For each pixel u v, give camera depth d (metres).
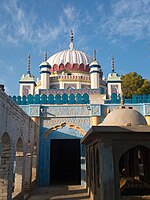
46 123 15.72
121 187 7.84
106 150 7.27
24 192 11.61
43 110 15.80
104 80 27.94
